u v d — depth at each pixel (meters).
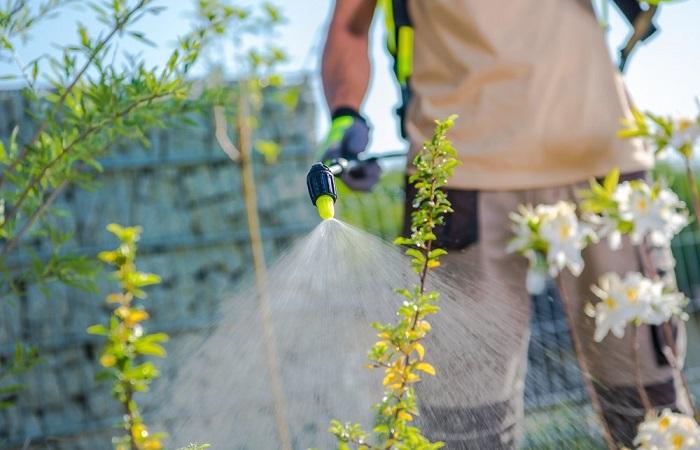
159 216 6.11
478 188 2.30
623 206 1.89
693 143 1.96
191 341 5.90
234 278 6.13
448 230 2.32
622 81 2.50
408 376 1.52
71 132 2.27
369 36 2.68
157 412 4.10
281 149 6.29
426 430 2.12
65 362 5.77
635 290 1.92
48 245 5.72
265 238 6.22
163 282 6.02
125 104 2.22
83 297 5.83
